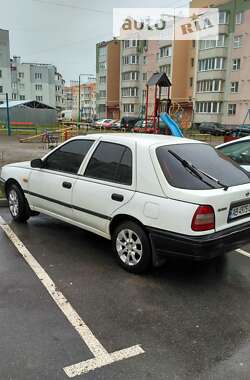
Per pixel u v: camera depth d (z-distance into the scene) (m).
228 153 6.27
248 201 3.84
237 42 42.38
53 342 2.70
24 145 21.20
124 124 41.72
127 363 2.50
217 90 44.53
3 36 73.56
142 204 3.66
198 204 3.34
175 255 3.49
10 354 2.55
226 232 3.53
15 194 5.57
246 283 3.78
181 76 50.69
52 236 5.05
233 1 42.16
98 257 4.35
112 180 4.03
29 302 3.27
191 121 48.38
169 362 2.52
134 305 3.28
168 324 2.99
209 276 3.92
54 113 45.94
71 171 4.59
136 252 3.85
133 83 58.88
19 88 90.88
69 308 3.19
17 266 4.04
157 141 3.96
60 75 101.44
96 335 2.81
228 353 2.63
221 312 3.20
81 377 2.36
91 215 4.26
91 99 103.62
